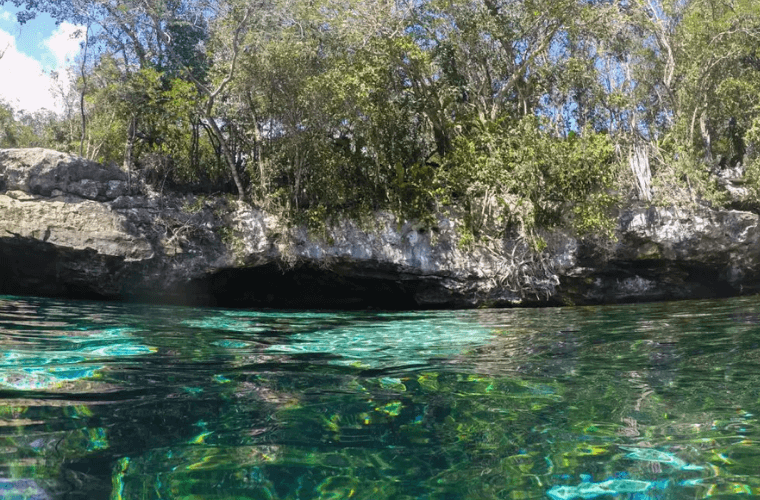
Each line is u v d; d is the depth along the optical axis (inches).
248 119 738.2
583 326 320.5
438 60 740.0
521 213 634.8
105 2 684.1
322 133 679.1
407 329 319.9
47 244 609.3
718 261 674.8
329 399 138.2
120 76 723.4
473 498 81.7
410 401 136.9
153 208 651.5
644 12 823.7
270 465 93.9
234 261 644.1
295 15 692.7
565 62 774.5
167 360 189.8
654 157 749.9
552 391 147.3
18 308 416.2
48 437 106.4
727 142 917.2
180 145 802.2
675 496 82.3
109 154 818.2
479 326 341.1
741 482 86.8
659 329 289.3
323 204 665.6
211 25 714.8
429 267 644.1
